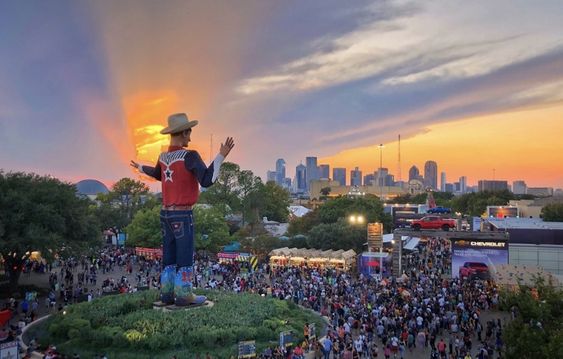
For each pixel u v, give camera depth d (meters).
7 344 28.77
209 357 30.88
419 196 198.62
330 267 68.00
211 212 90.12
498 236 63.44
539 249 62.91
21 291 53.72
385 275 65.56
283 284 56.00
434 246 97.25
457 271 64.38
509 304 37.53
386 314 42.00
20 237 50.50
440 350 34.91
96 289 57.22
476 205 149.75
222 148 35.53
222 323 35.84
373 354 34.25
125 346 32.94
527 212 118.88
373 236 69.88
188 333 33.69
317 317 43.25
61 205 56.16
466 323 40.72
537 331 27.89
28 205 52.44
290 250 72.94
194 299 40.00
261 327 36.41
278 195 148.12
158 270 71.00
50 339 35.25
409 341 37.59
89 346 33.38
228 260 74.25
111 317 36.72
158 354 31.89
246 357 32.19
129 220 114.44
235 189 117.00
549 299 31.72
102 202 134.12
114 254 84.25
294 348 34.25
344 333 36.69
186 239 37.84
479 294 51.00
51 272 68.56
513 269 48.50
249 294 45.41
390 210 129.38
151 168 39.41
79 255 56.53
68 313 38.56
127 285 54.16
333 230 84.31
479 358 33.16
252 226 113.19
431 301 45.53
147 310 38.25
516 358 27.44
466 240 64.50
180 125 37.19
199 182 36.12
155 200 125.44
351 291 52.03
